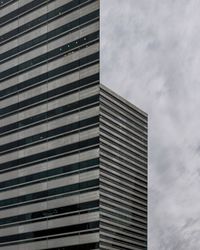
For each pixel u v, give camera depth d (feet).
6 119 392.06
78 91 346.74
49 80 367.86
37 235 346.54
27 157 368.68
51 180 348.18
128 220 491.31
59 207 338.34
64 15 368.27
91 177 325.21
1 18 417.28
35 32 386.93
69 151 342.44
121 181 494.18
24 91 384.06
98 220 313.73
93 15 348.59
